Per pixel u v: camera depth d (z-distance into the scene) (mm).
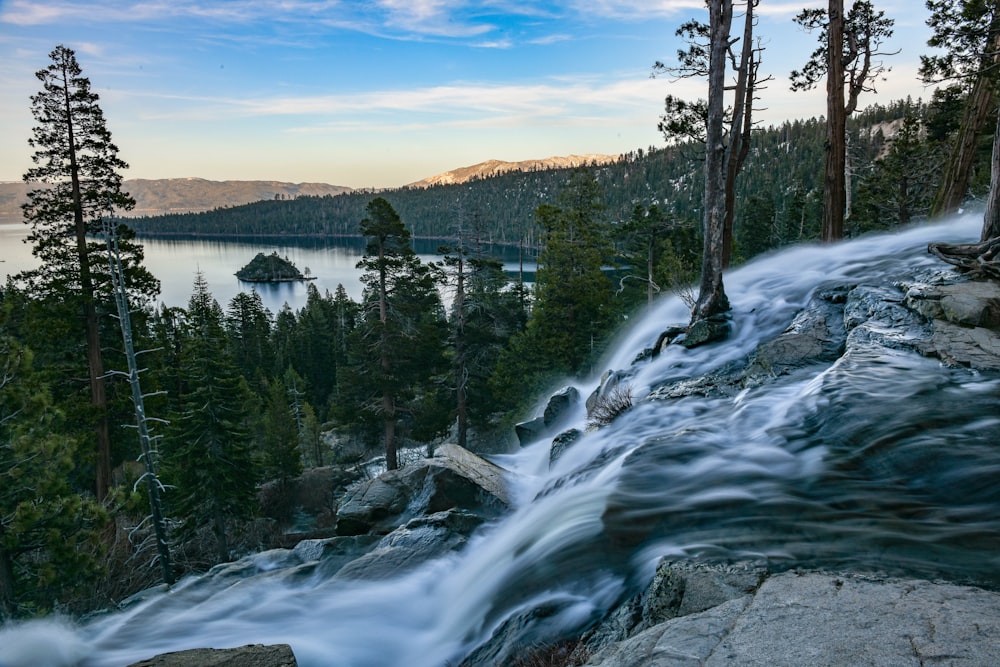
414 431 28906
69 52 18422
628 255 39250
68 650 6410
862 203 33812
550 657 4066
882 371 7262
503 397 30297
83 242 19250
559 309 29281
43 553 14023
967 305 7895
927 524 4188
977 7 15844
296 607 6887
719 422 7637
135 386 14648
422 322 28406
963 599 3000
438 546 8047
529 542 6309
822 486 5207
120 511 18250
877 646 2627
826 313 10742
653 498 5672
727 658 2723
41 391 13977
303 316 86188
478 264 27578
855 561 3736
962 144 18141
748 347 11047
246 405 39594
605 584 4719
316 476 32250
